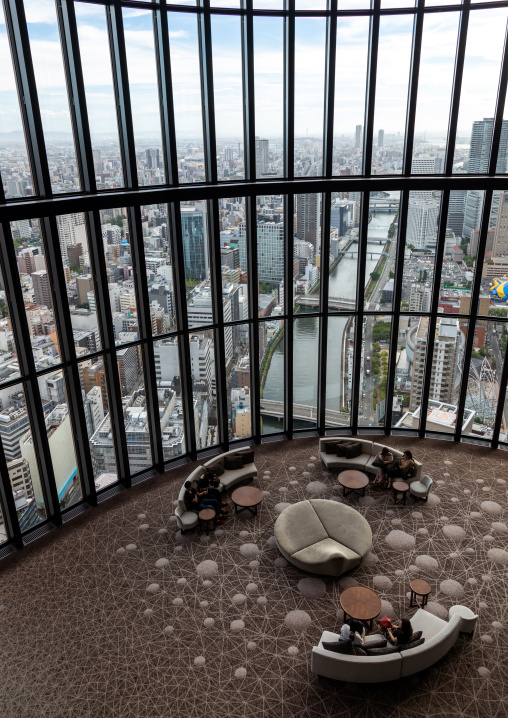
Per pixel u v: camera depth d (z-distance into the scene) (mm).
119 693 7402
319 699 7246
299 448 13352
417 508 11000
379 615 8438
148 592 9102
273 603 8789
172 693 7379
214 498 10781
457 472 12203
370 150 11781
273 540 10242
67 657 7973
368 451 12344
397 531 10312
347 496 11453
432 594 8844
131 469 12320
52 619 8641
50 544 10352
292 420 13750
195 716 7051
